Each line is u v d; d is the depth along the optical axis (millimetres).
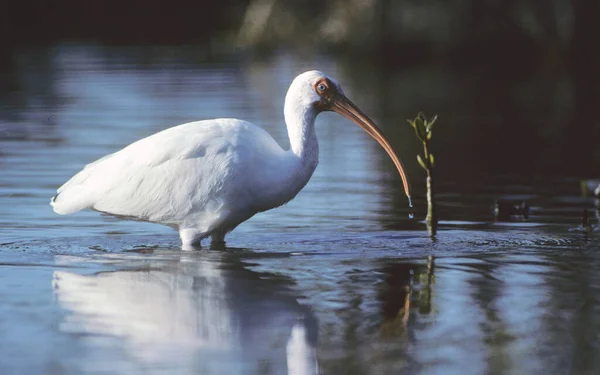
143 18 62125
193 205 13023
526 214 15609
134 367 8594
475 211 15859
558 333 9484
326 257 12625
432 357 8844
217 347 9141
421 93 35156
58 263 12281
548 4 46781
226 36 54625
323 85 13625
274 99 31781
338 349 9070
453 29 48656
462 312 10156
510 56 48781
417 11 49125
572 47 46812
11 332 9508
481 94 34969
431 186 15227
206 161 12945
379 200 16922
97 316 10039
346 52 49812
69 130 25297
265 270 11906
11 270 11906
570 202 16641
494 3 47906
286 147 22156
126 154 13375
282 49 50938
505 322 9828
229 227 13445
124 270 11906
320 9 51281
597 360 8766
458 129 26516
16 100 32031
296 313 10102
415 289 11016
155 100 31703
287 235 14047
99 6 61469
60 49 48906
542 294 10781
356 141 24438
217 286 11164
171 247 13320
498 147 23281
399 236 13945
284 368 8578
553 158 21594
